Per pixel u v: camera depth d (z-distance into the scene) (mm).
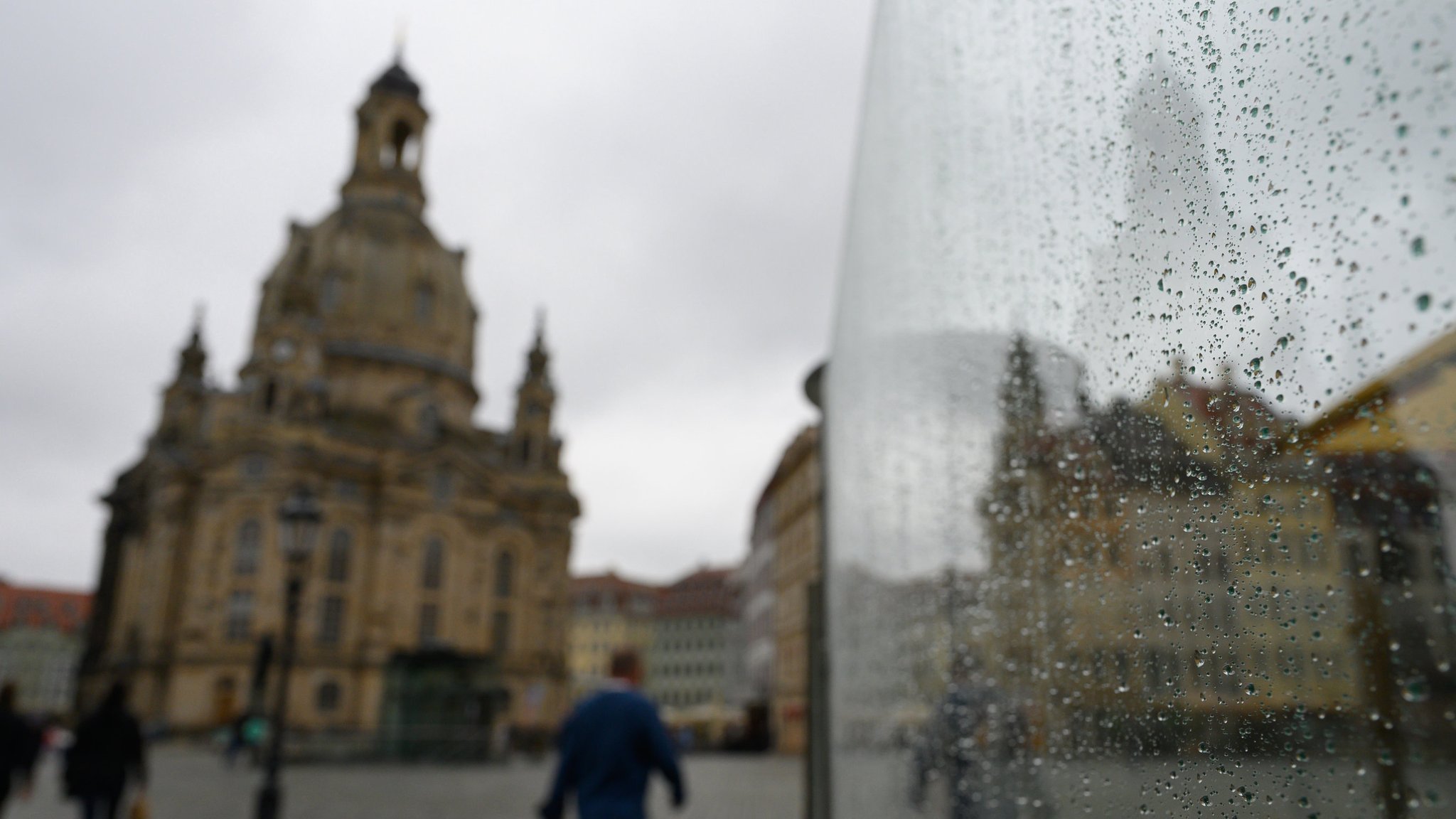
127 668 67812
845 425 6996
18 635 131125
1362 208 998
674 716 71250
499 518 78000
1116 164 1716
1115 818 1704
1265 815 1185
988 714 2691
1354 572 1014
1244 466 1230
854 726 5926
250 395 70812
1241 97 1278
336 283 79250
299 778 33719
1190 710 1395
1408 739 934
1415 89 929
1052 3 2072
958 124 2934
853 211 6719
